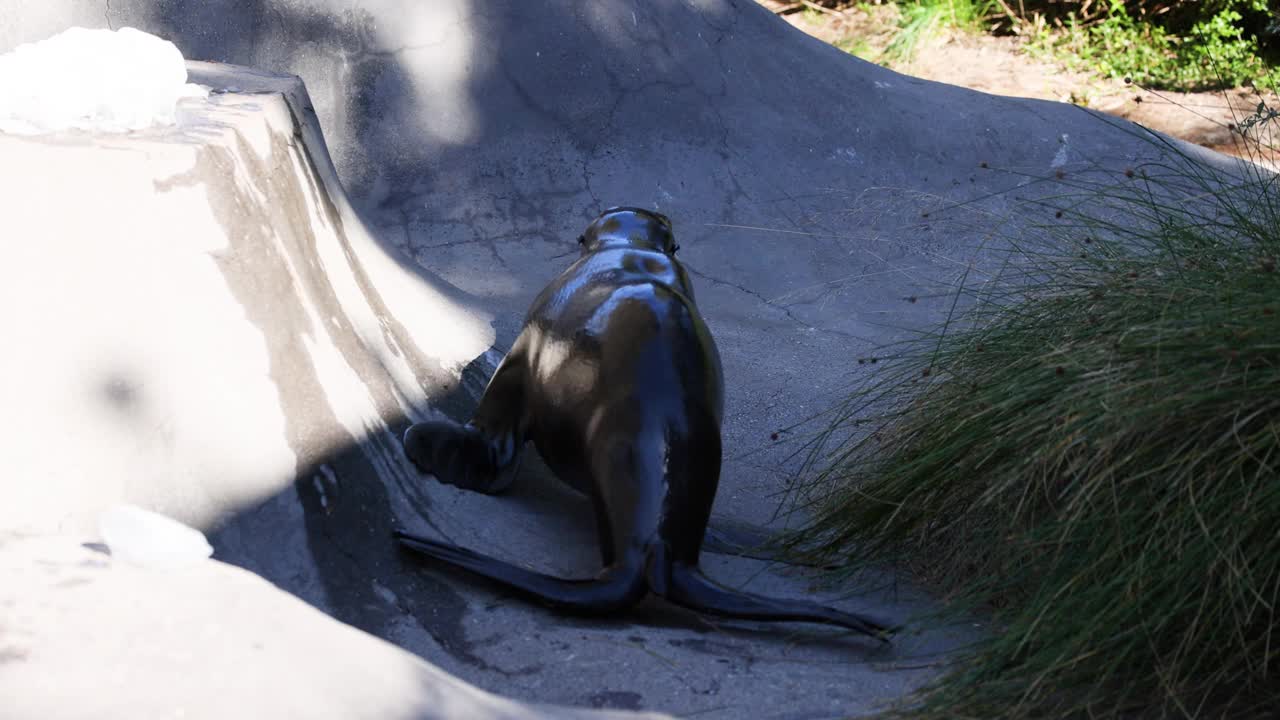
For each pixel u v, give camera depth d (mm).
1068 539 2930
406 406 3879
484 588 3188
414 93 6836
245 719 1908
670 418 3307
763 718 2664
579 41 7273
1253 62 11445
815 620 2988
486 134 6938
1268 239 3393
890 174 7551
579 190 6949
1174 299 3213
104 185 3012
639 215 4191
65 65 3291
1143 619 2699
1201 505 2730
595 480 3301
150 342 2988
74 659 1966
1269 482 2730
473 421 3859
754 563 3607
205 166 3262
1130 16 12992
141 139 3248
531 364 3727
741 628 3152
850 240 6965
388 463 3512
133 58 3365
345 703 2047
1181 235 3623
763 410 5055
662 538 3160
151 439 2912
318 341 3582
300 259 3721
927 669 2926
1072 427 3068
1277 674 2719
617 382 3371
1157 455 2928
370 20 6805
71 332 2875
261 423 3168
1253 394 2852
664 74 7438
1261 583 2688
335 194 4590
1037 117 8180
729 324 5969
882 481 3654
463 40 6984
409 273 4938
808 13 13914
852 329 6027
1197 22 12328
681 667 2893
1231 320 2967
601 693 2754
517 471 3840
